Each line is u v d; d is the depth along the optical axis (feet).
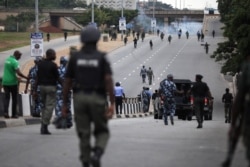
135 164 72.49
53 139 101.96
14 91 141.79
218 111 334.65
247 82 45.78
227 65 360.89
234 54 358.43
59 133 115.34
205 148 91.15
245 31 316.19
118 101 271.90
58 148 88.22
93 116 56.54
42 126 111.96
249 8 320.50
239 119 51.96
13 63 139.03
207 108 236.63
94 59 56.08
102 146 55.88
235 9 338.34
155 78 485.15
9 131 120.78
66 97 60.64
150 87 434.30
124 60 611.06
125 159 76.69
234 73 353.51
